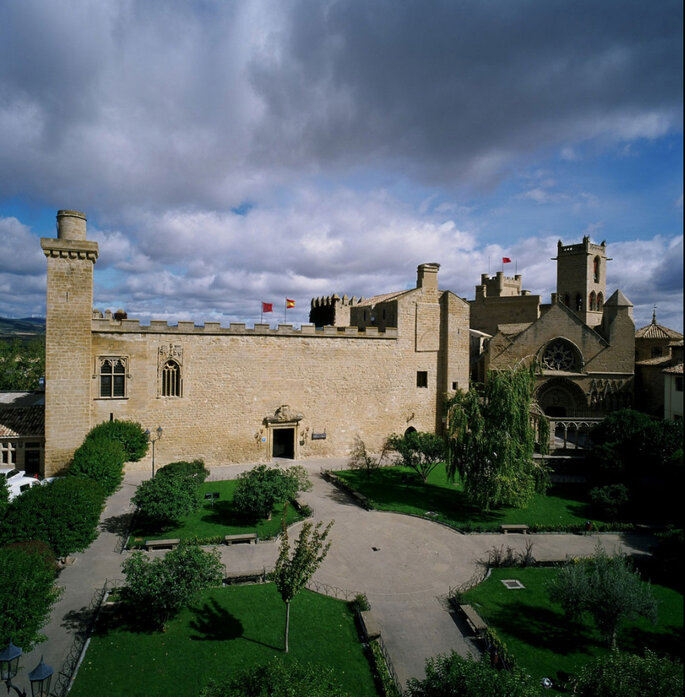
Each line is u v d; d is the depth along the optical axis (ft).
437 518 108.37
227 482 127.24
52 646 61.00
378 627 65.77
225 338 139.95
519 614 71.87
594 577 65.46
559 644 65.00
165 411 134.31
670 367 145.38
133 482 123.75
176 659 59.26
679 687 44.60
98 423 127.54
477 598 75.82
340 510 112.88
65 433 120.88
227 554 88.07
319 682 44.60
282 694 40.93
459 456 112.78
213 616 68.74
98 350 126.72
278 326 146.10
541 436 113.39
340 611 71.72
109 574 79.20
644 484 118.52
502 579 82.28
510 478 103.71
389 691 54.29
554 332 178.19
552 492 128.26
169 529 97.40
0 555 58.70
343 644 64.03
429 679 46.83
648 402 171.01
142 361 131.03
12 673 48.75
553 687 56.29
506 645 64.28
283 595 61.57
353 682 56.90
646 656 50.98
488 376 116.57
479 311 239.09
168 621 66.95
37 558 60.64
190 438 137.59
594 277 232.32
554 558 88.79
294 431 149.79
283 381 147.54
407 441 134.10
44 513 74.23
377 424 160.35
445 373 168.14
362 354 157.38
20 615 51.72
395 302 161.68
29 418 129.18
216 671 57.41
